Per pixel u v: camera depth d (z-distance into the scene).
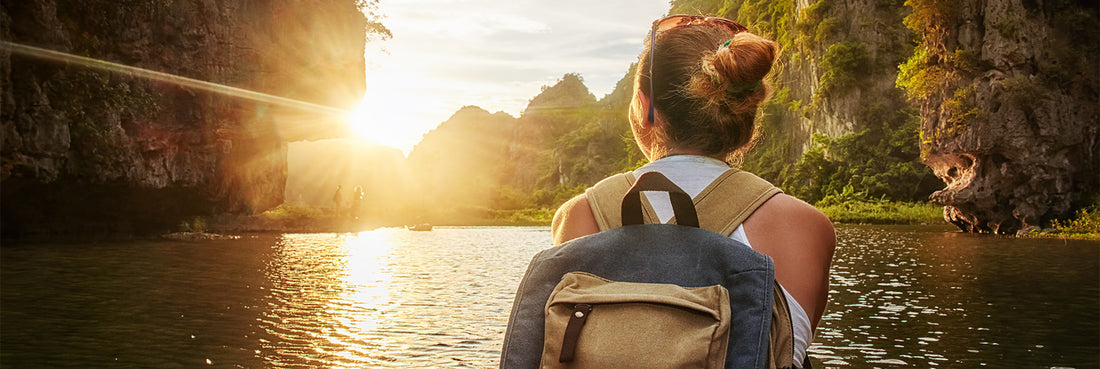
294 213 38.00
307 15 27.11
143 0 17.77
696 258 0.85
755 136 1.06
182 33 19.41
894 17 53.56
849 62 52.72
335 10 29.08
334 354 5.17
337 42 29.33
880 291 8.97
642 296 0.80
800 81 62.31
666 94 1.02
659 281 0.85
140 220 20.12
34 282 9.05
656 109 1.03
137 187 18.30
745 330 0.80
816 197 52.19
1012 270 11.37
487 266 12.80
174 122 19.64
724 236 0.87
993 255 14.34
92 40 16.73
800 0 62.06
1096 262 12.54
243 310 7.09
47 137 15.12
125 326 6.11
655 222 0.90
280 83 25.27
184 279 9.66
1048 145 21.97
